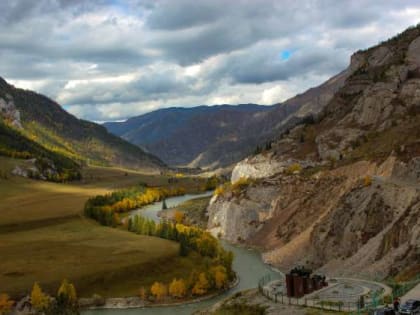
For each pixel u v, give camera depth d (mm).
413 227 103938
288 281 82250
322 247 137875
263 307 77438
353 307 66875
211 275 131250
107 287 131250
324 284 83938
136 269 140750
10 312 114250
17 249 161125
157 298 124688
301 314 68188
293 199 195000
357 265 111938
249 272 147125
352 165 180125
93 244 168250
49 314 108062
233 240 197750
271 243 178000
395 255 100375
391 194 127688
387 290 75938
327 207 170125
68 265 142125
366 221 128625
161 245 165750
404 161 148750
